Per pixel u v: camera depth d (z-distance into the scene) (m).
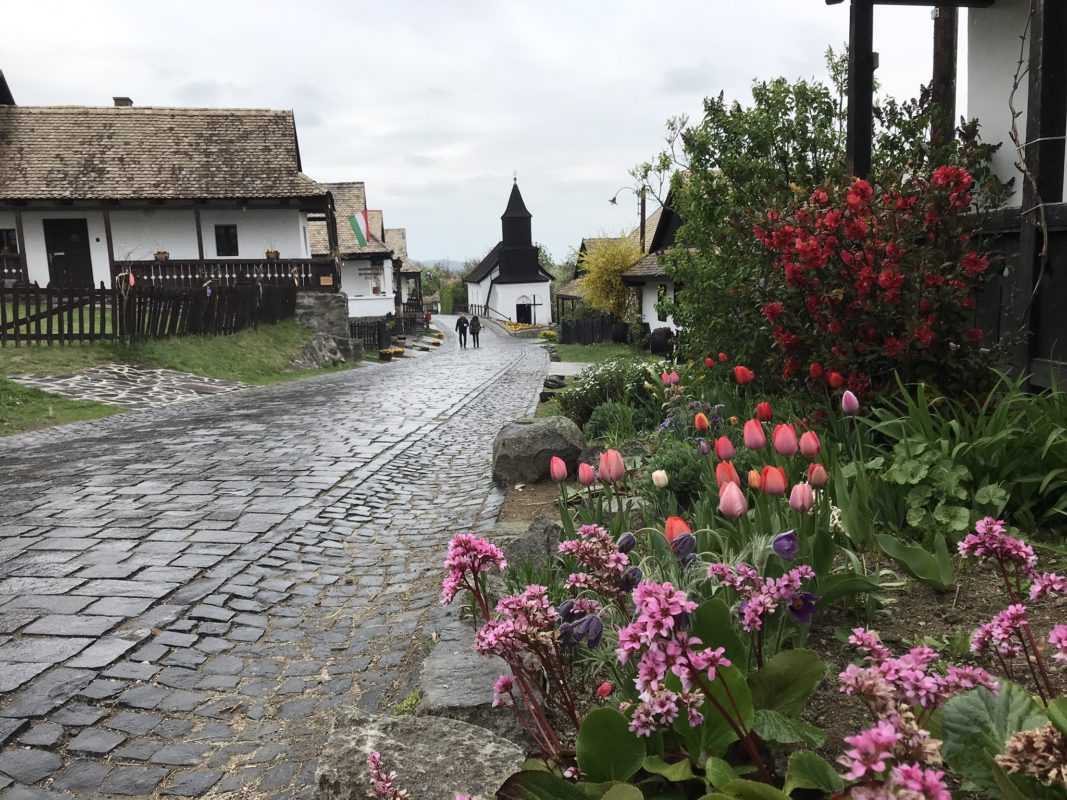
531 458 7.68
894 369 5.51
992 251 6.84
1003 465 4.24
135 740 3.23
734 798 1.77
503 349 44.50
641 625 1.76
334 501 7.21
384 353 34.19
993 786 1.83
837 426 5.11
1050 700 2.11
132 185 31.09
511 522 6.30
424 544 6.02
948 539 3.99
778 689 2.25
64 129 32.53
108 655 3.94
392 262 57.28
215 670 3.88
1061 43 6.08
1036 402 4.62
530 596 2.26
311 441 10.36
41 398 13.64
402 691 3.61
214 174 32.12
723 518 3.92
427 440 10.61
